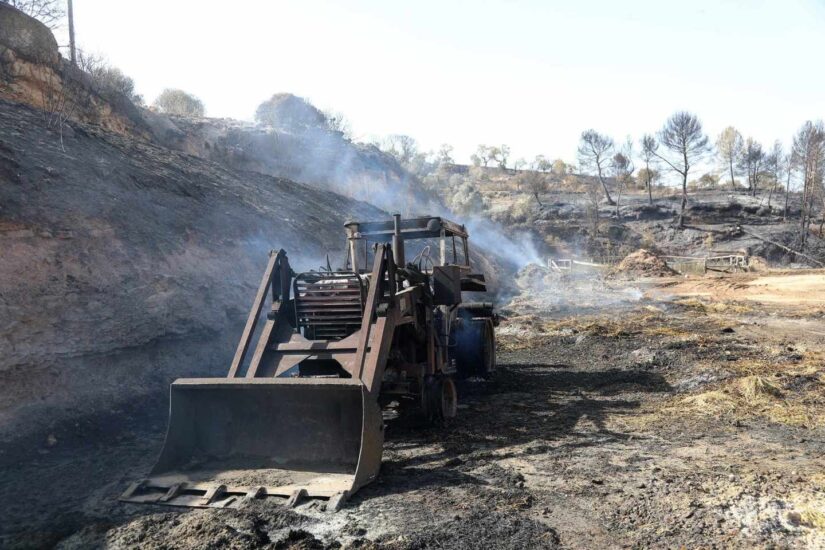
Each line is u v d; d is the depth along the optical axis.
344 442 5.29
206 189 13.12
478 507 4.46
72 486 5.04
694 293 25.86
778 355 10.43
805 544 3.79
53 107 11.76
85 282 7.55
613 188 79.69
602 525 4.13
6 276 6.72
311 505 4.52
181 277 9.16
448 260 9.14
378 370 5.68
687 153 69.38
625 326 15.01
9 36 13.57
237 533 4.06
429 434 6.52
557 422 6.89
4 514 4.52
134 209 9.80
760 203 66.81
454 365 9.52
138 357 7.62
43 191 8.33
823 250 55.84
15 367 6.16
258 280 11.14
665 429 6.47
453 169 86.06
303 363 6.43
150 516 4.40
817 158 64.56
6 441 5.66
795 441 5.96
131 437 6.39
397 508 4.47
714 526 4.05
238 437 5.51
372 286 6.09
